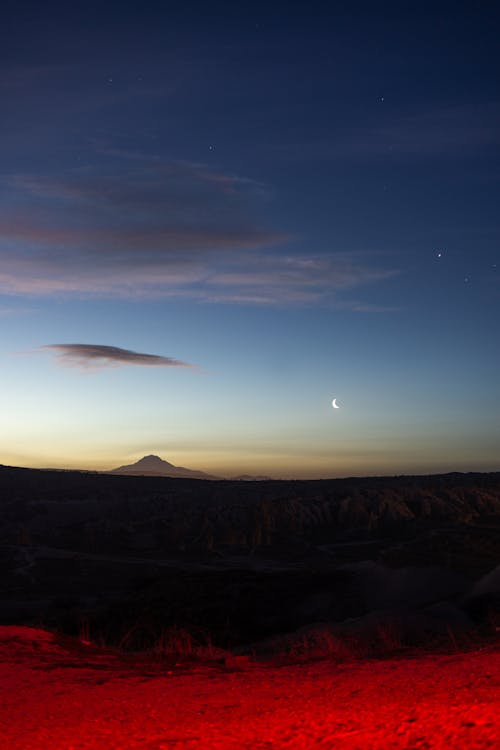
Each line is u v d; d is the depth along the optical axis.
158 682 8.77
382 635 13.45
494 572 28.16
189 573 46.44
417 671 8.54
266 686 8.17
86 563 98.12
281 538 111.25
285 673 9.40
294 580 39.12
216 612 33.88
